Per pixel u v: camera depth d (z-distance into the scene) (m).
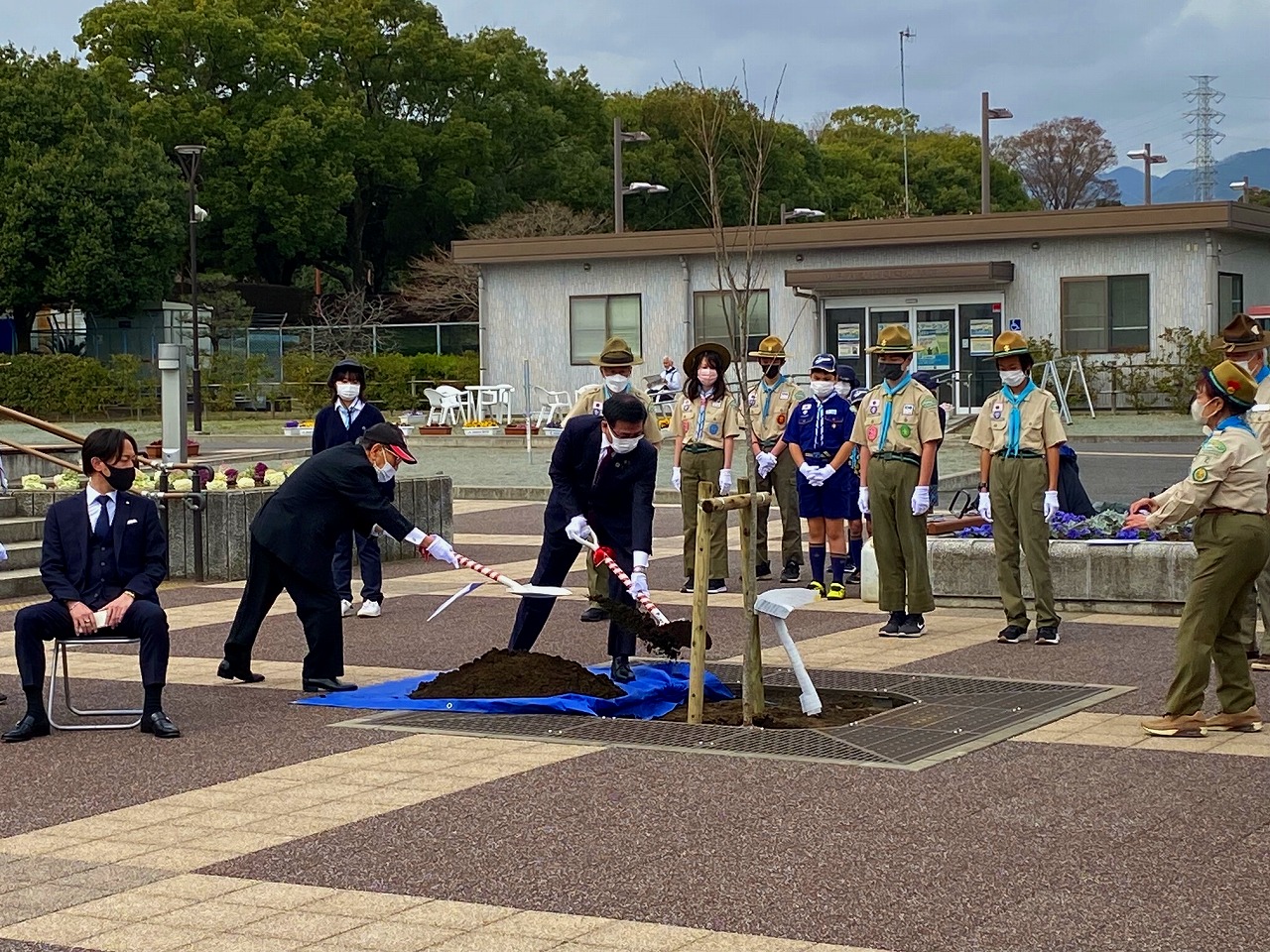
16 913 5.70
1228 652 8.33
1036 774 7.45
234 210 58.31
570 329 39.41
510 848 6.36
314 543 9.84
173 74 58.50
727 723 8.98
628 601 10.05
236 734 8.68
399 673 10.53
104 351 54.00
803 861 6.12
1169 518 8.20
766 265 37.06
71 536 8.95
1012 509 11.27
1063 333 35.28
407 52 62.66
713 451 14.17
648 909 5.60
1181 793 7.06
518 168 66.12
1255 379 10.50
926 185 82.12
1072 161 96.75
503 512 22.09
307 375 46.34
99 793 7.43
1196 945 5.18
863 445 11.85
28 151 51.06
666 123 67.12
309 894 5.84
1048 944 5.20
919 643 11.39
